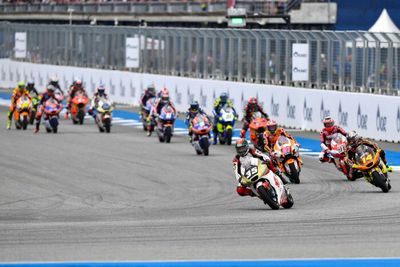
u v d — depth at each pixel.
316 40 110.75
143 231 44.75
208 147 83.44
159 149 89.00
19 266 36.16
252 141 82.44
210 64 132.75
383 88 99.62
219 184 65.75
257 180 53.44
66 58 171.00
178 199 59.09
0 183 66.94
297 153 65.62
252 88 116.44
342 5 163.00
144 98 109.12
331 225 45.88
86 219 50.66
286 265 36.38
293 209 52.97
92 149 88.62
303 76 111.50
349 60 105.19
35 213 53.78
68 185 65.88
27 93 111.12
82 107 118.00
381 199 56.59
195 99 128.62
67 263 36.69
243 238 42.28
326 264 36.47
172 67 142.00
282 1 176.00
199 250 39.34
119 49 154.75
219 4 194.00
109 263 36.75
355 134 60.59
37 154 84.38
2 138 99.31
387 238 41.66
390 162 77.56
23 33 183.00
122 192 62.50
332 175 69.94
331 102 101.00
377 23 141.12
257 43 122.44
